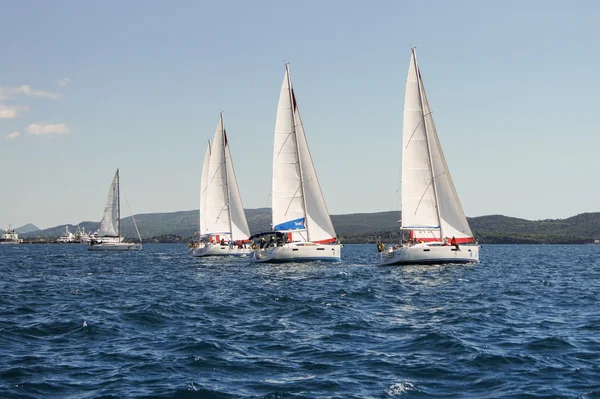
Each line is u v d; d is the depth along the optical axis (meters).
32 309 34.47
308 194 67.44
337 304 35.31
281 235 69.12
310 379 19.14
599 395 17.16
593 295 40.34
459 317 30.28
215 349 23.16
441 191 60.84
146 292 44.25
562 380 18.64
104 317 30.69
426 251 59.66
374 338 25.31
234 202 94.38
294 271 60.50
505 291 42.41
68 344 24.42
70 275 64.00
